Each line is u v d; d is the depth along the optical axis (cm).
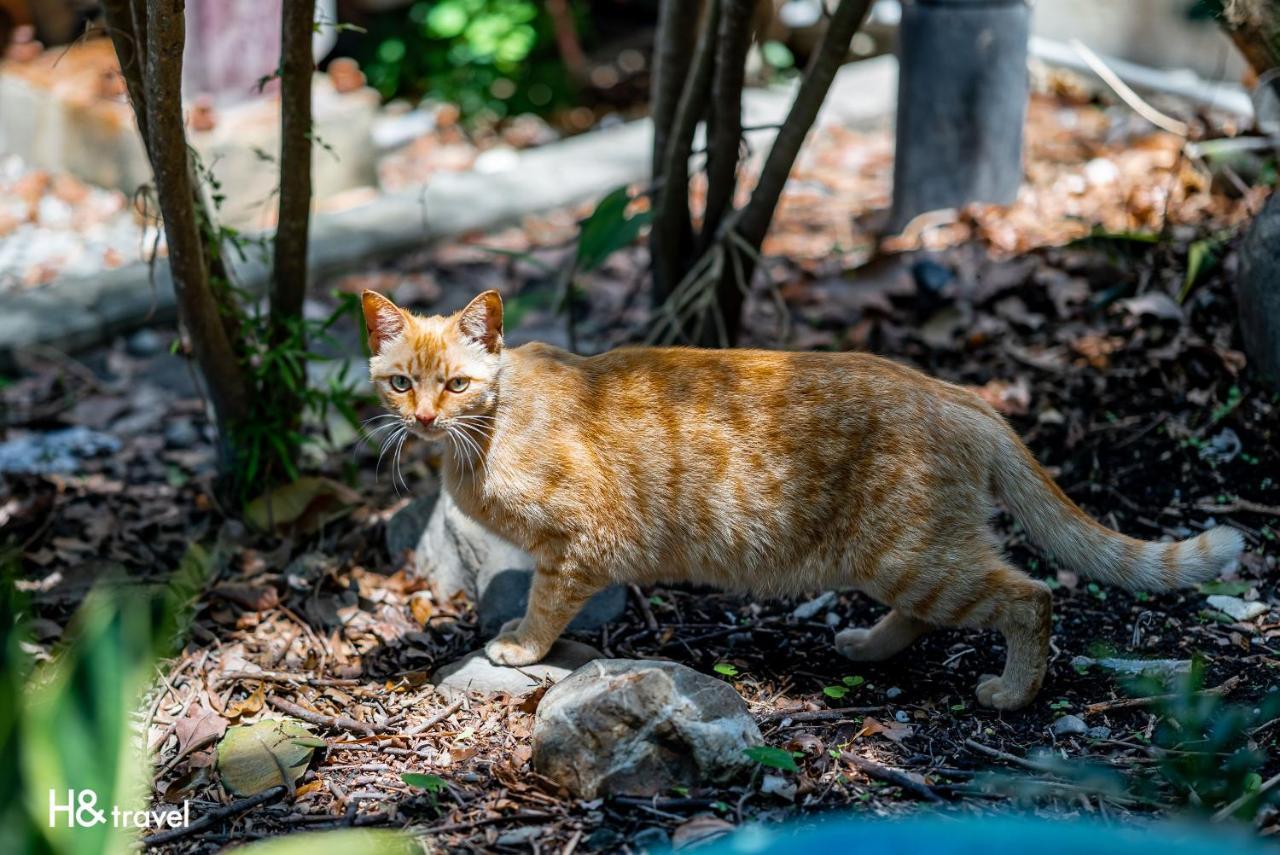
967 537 349
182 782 350
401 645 415
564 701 334
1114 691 368
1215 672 372
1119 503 450
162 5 374
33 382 617
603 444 361
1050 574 431
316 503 484
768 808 323
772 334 592
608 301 662
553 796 332
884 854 274
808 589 369
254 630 425
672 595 436
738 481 357
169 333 661
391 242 718
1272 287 462
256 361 519
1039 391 512
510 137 930
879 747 348
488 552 429
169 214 422
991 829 275
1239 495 444
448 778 345
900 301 592
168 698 389
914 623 382
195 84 754
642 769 329
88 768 251
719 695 337
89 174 805
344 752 360
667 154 543
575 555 367
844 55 476
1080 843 271
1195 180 639
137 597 431
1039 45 832
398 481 519
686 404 361
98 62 840
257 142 736
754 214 514
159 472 548
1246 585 410
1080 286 564
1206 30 734
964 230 657
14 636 282
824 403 355
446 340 352
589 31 1091
